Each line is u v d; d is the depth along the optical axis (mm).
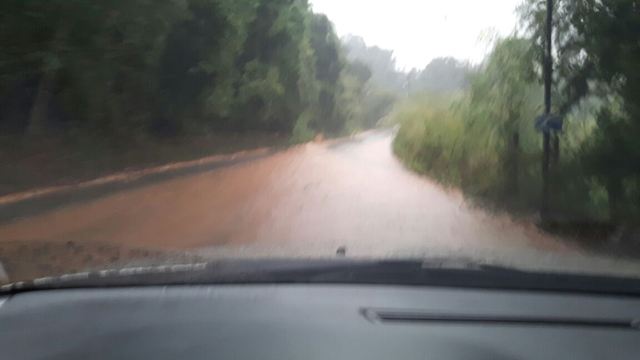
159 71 24344
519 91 17016
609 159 13273
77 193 14781
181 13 21656
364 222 12375
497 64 17469
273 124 43688
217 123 33938
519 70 16156
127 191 16328
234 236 10406
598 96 14367
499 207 15641
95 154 19109
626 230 12430
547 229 12922
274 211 13430
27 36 14578
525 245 10953
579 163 14305
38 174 15727
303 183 19625
